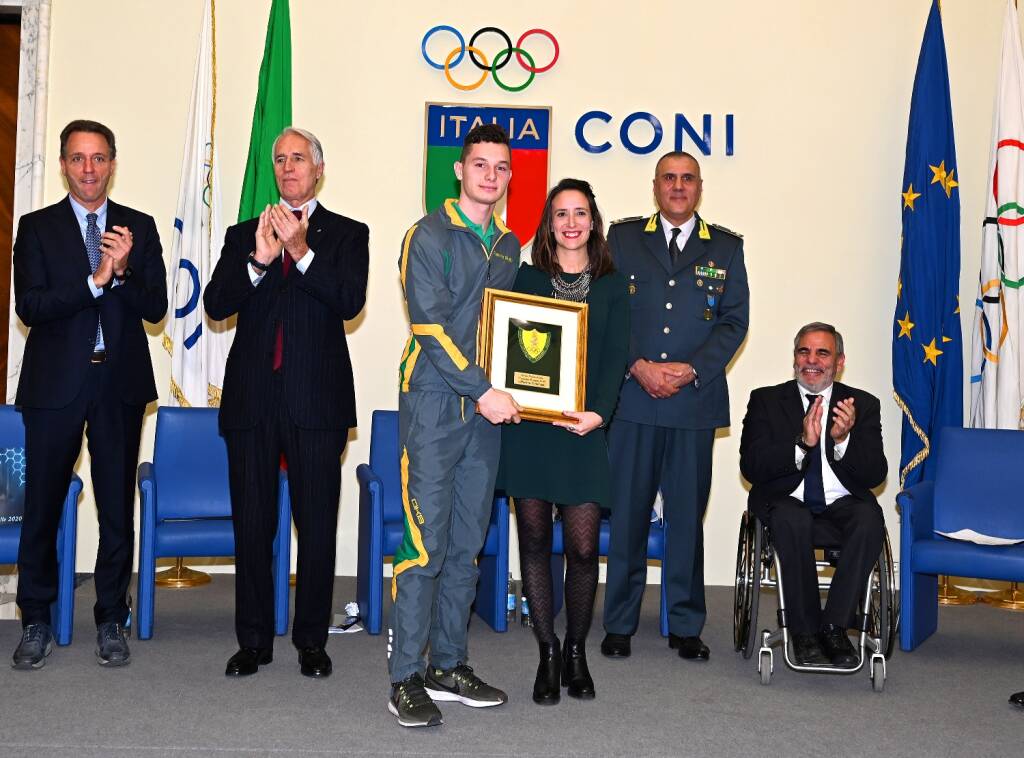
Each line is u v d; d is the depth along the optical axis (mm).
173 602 5199
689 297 4430
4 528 4266
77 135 3973
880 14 6004
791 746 3252
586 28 5980
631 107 5980
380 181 5965
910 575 4512
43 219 4039
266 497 3828
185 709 3457
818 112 6000
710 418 4387
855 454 4324
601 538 4645
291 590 5641
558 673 3637
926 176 5770
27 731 3205
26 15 5871
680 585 4422
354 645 4418
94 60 5922
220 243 5922
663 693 3812
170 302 5824
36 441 3986
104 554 4059
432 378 3383
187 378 5719
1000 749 3271
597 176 5980
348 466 5992
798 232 6000
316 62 5949
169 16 5941
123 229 3873
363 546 4848
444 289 3369
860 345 6012
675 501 4410
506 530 4805
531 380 3484
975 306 5977
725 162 5996
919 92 5801
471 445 3459
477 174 3354
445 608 3598
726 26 5984
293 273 3816
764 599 5625
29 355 3994
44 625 4020
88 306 3898
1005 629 5062
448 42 5969
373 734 3248
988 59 6008
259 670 3949
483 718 3443
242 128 5977
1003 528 4754
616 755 3119
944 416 5746
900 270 5867
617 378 3623
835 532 4152
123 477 4070
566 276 3699
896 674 4180
